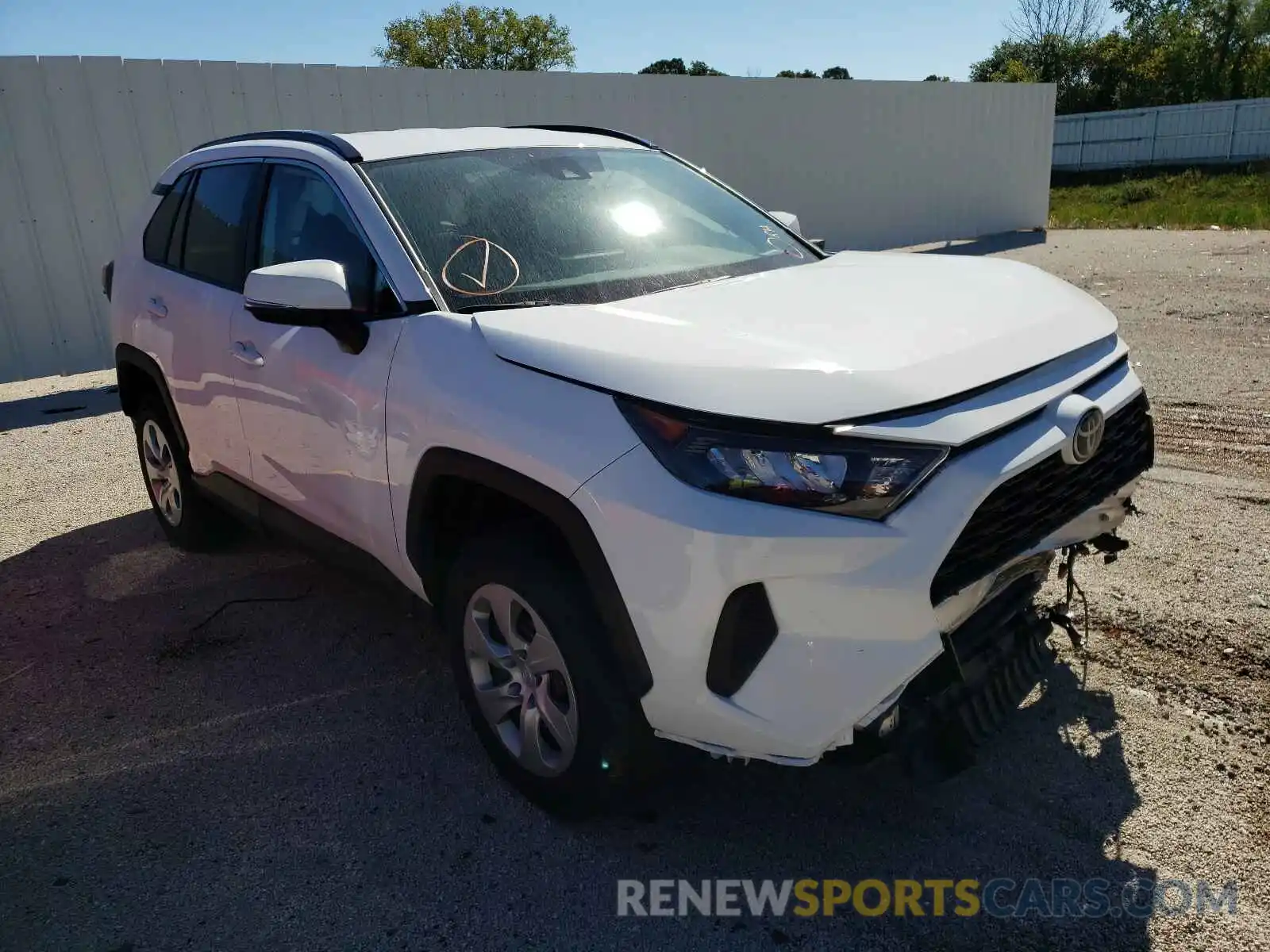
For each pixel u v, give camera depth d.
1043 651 2.88
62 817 2.75
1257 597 3.54
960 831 2.53
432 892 2.41
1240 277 10.65
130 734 3.16
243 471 3.67
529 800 2.70
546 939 2.25
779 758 2.12
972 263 3.21
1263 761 2.70
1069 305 2.72
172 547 4.73
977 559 2.17
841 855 2.48
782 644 2.04
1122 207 21.98
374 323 2.84
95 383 8.65
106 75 8.30
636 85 11.64
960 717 2.46
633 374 2.19
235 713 3.25
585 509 2.19
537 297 2.82
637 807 2.68
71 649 3.75
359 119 9.64
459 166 3.28
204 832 2.66
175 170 4.33
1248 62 41.31
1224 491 4.56
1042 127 17.16
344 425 2.93
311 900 2.40
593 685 2.34
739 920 2.29
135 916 2.37
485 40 48.34
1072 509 2.42
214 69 8.78
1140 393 2.67
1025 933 2.21
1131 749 2.79
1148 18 43.75
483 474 2.41
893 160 15.04
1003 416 2.15
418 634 3.77
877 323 2.42
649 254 3.19
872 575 1.99
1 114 7.95
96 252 8.54
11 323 8.27
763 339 2.29
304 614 3.97
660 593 2.10
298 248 3.29
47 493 5.63
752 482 2.00
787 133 13.49
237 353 3.46
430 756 2.97
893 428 2.02
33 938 2.31
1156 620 3.43
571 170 3.49
